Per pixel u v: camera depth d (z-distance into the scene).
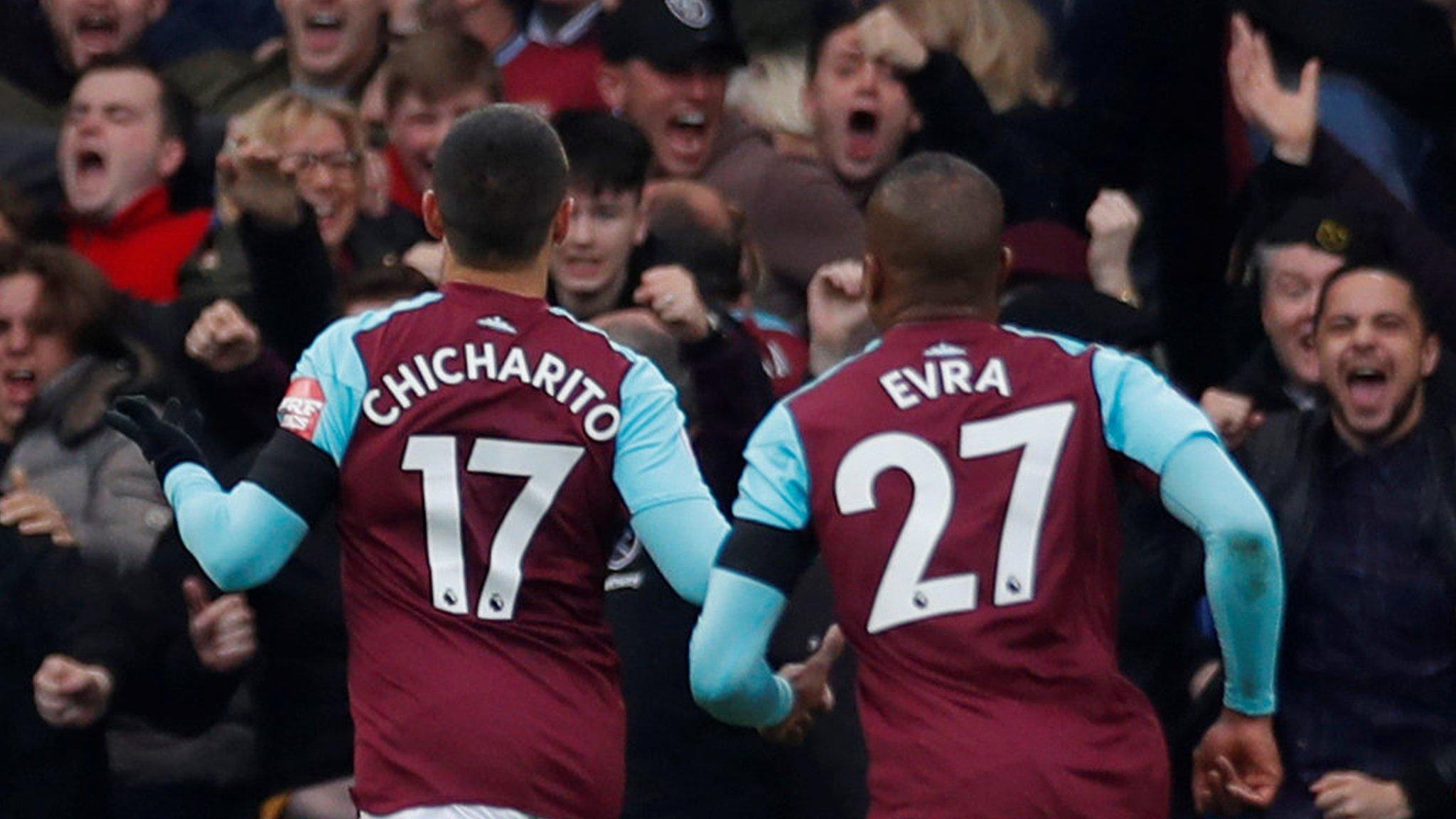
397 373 14.89
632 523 14.97
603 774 15.03
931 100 23.81
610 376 15.03
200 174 24.75
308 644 20.48
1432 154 24.41
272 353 21.05
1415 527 20.36
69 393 21.88
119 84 24.30
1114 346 21.31
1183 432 13.91
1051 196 23.78
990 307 14.62
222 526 14.65
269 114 23.14
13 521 21.23
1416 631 20.30
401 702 14.75
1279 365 22.25
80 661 20.95
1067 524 13.92
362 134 23.33
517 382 14.91
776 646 19.89
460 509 14.79
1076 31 24.53
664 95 23.95
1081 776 13.64
